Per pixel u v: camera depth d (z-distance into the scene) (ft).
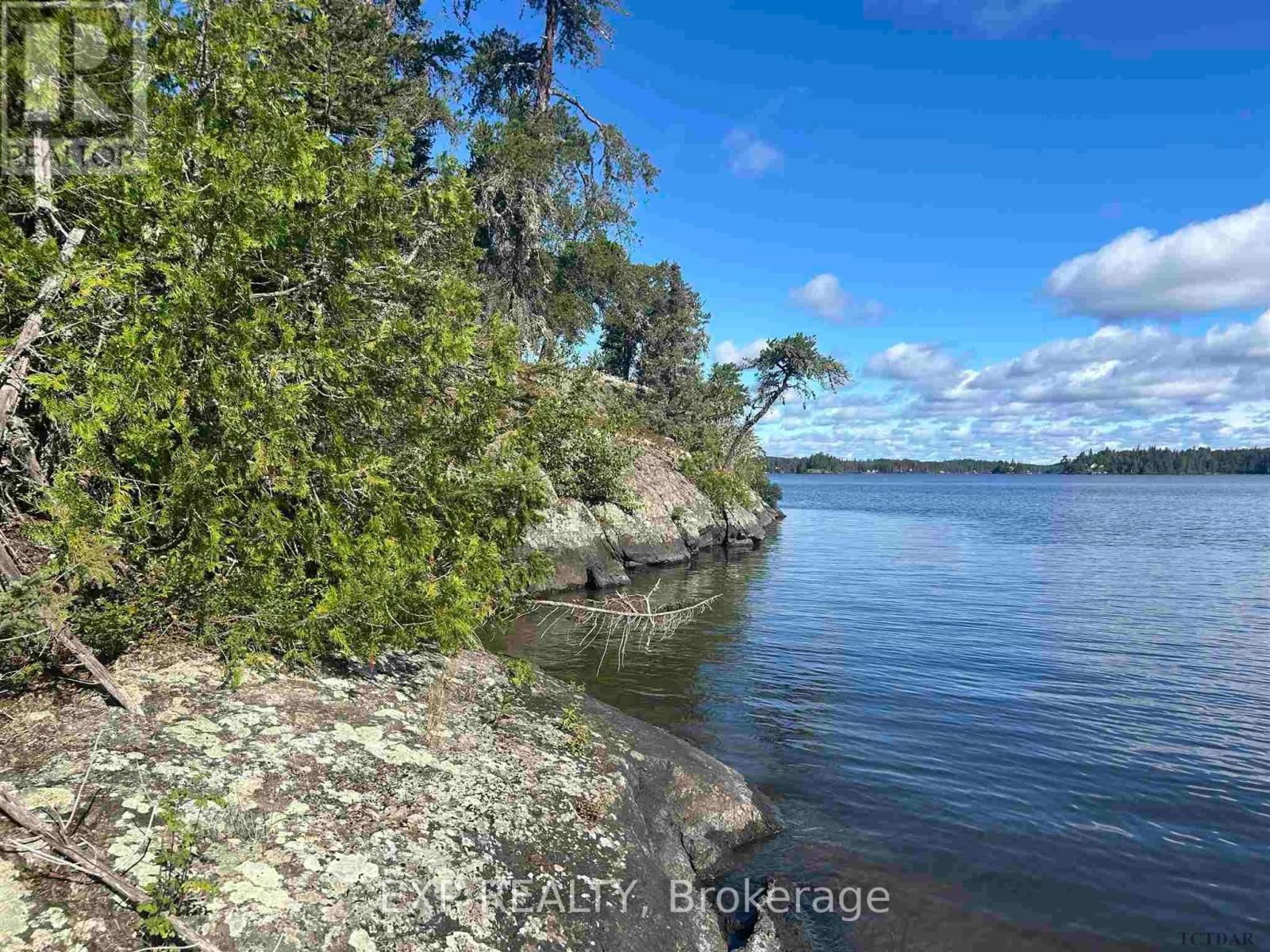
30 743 11.12
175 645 15.46
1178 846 20.30
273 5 18.34
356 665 17.63
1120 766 25.73
